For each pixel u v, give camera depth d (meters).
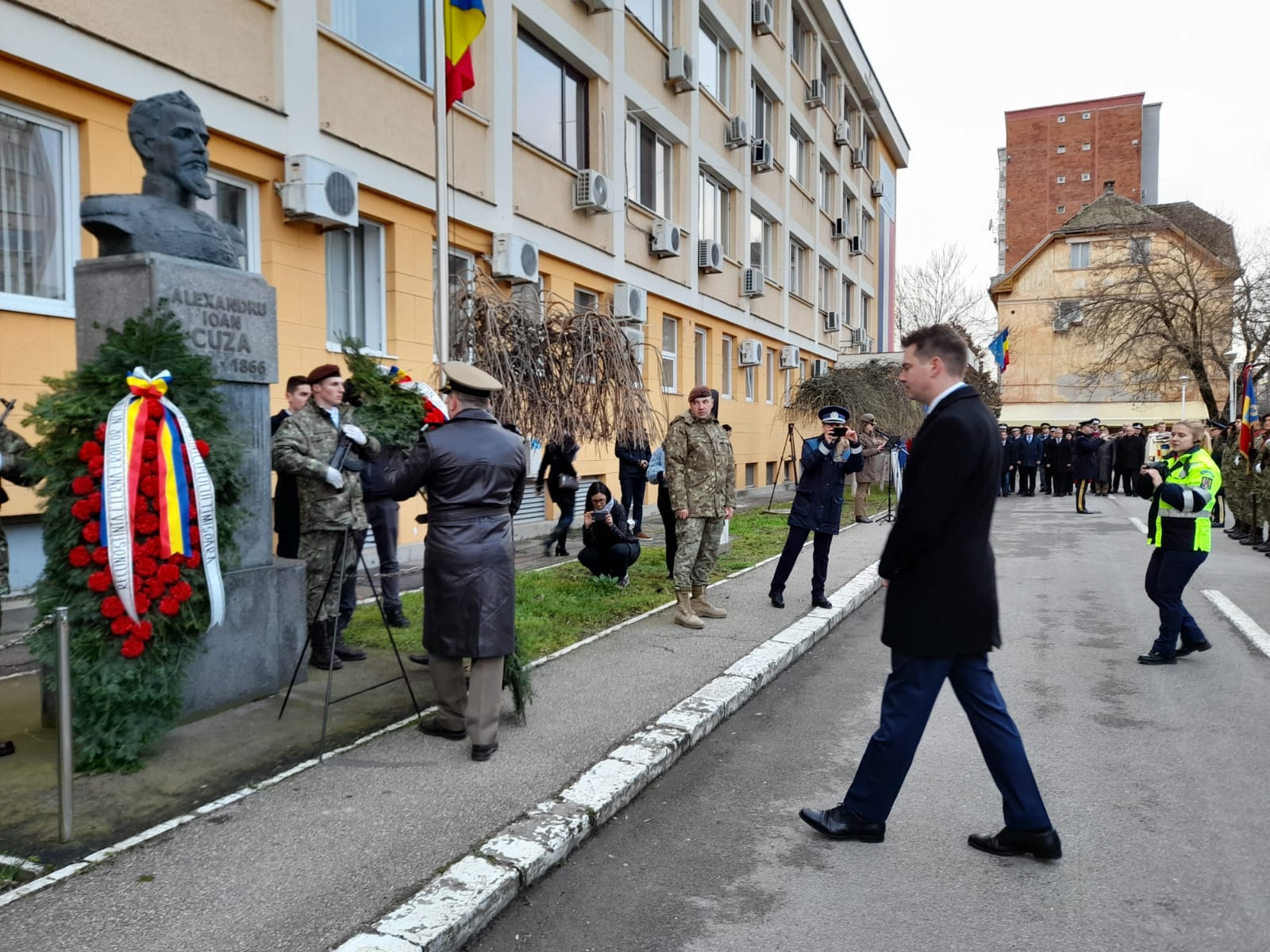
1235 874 3.32
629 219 15.15
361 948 2.65
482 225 11.09
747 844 3.61
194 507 4.06
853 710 5.42
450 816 3.57
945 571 3.39
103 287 4.47
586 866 3.42
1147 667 6.37
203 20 7.64
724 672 5.80
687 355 17.86
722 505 7.23
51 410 3.80
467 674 4.85
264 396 5.02
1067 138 64.62
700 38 18.56
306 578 5.39
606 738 4.52
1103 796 4.06
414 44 10.26
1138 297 29.12
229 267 4.88
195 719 4.59
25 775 3.86
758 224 22.45
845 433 7.84
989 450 3.35
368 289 9.91
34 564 6.61
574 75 13.65
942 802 4.01
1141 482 6.65
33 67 6.41
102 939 2.66
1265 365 27.47
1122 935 2.92
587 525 8.66
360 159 9.27
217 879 3.03
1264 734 4.92
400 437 5.61
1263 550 12.48
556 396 7.02
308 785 3.85
